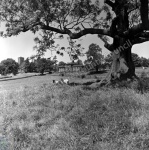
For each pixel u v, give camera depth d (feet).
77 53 53.83
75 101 20.31
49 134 11.64
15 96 30.27
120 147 8.85
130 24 46.98
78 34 39.14
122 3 32.58
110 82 38.01
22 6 35.40
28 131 12.71
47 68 259.60
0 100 26.27
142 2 21.13
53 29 41.78
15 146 10.39
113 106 16.42
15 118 16.30
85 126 11.87
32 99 25.09
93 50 173.68
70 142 10.01
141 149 8.50
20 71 378.73
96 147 9.13
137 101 16.87
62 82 58.44
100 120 12.68
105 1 37.27
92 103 18.17
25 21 37.27
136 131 10.64
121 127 11.13
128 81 34.30
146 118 11.85
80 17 43.57
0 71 332.19
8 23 39.01
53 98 24.82
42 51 48.14
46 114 16.67
